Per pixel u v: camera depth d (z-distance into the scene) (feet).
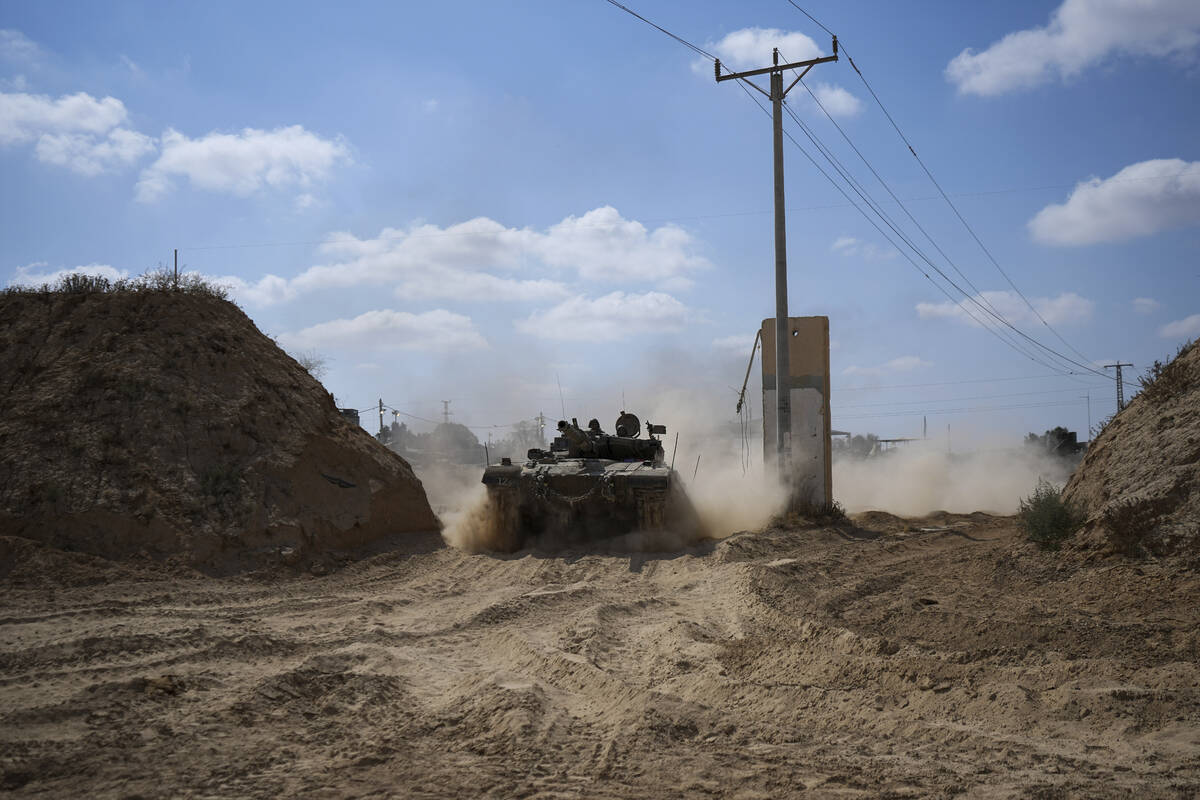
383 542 59.36
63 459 50.72
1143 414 50.93
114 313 61.72
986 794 17.95
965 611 35.50
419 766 20.10
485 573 52.54
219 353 62.03
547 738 21.95
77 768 19.40
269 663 30.22
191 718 23.25
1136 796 17.53
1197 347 52.21
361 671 28.35
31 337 59.57
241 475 54.60
